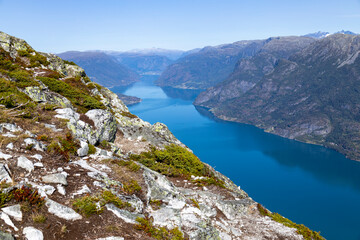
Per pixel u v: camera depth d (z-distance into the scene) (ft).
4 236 21.98
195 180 81.92
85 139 60.44
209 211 57.62
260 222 64.90
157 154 94.63
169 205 47.78
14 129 44.80
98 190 37.81
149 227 35.19
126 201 38.88
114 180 44.68
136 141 106.42
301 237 61.93
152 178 54.75
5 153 35.37
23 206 27.07
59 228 27.25
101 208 33.45
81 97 105.70
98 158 52.75
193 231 42.50
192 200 57.41
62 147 46.37
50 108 65.87
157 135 123.75
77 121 66.13
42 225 26.32
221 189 80.59
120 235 30.48
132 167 53.36
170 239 36.11
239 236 54.90
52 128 54.65
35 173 34.47
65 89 103.30
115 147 71.72
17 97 60.29
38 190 30.53
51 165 38.93
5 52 113.80
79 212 30.99
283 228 63.77
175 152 106.11
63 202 31.55
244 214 67.05
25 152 38.37
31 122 52.19
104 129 74.69
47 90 82.74
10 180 29.94
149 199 45.42
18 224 24.84
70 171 40.09
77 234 27.68
